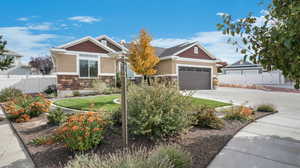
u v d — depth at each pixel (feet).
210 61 65.67
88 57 49.47
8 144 13.82
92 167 8.36
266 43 8.79
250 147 12.28
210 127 16.63
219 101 34.14
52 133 15.03
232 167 9.50
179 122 13.33
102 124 13.75
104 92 46.73
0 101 38.11
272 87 72.02
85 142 11.37
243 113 20.44
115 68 54.29
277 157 10.74
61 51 44.75
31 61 111.04
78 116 13.64
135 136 13.66
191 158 9.64
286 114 23.95
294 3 7.17
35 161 10.72
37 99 23.29
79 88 47.85
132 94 14.38
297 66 7.11
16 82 50.26
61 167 9.89
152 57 49.03
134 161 8.09
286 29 7.43
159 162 8.08
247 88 69.67
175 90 14.90
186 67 60.08
